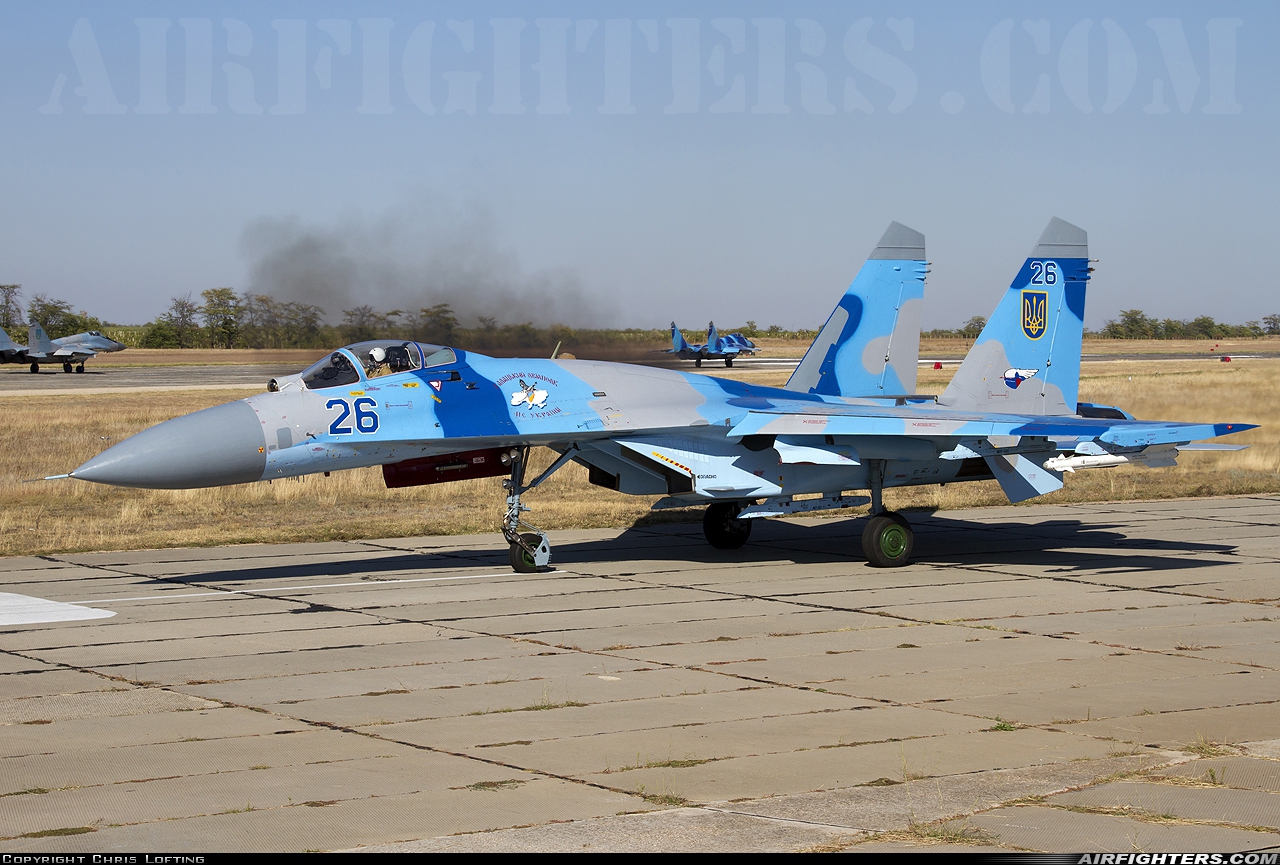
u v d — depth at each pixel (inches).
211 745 418.3
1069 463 1151.0
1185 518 1158.3
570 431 836.6
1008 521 1141.1
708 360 4862.2
